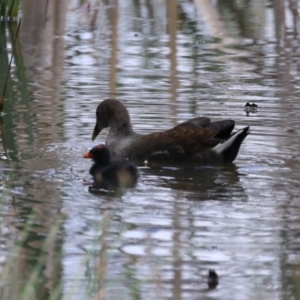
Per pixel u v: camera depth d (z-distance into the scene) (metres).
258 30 25.25
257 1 29.95
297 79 18.81
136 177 11.98
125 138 13.69
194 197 11.00
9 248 9.16
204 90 17.72
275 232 9.68
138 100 16.69
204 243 9.35
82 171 12.17
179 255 9.02
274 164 12.72
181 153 13.01
